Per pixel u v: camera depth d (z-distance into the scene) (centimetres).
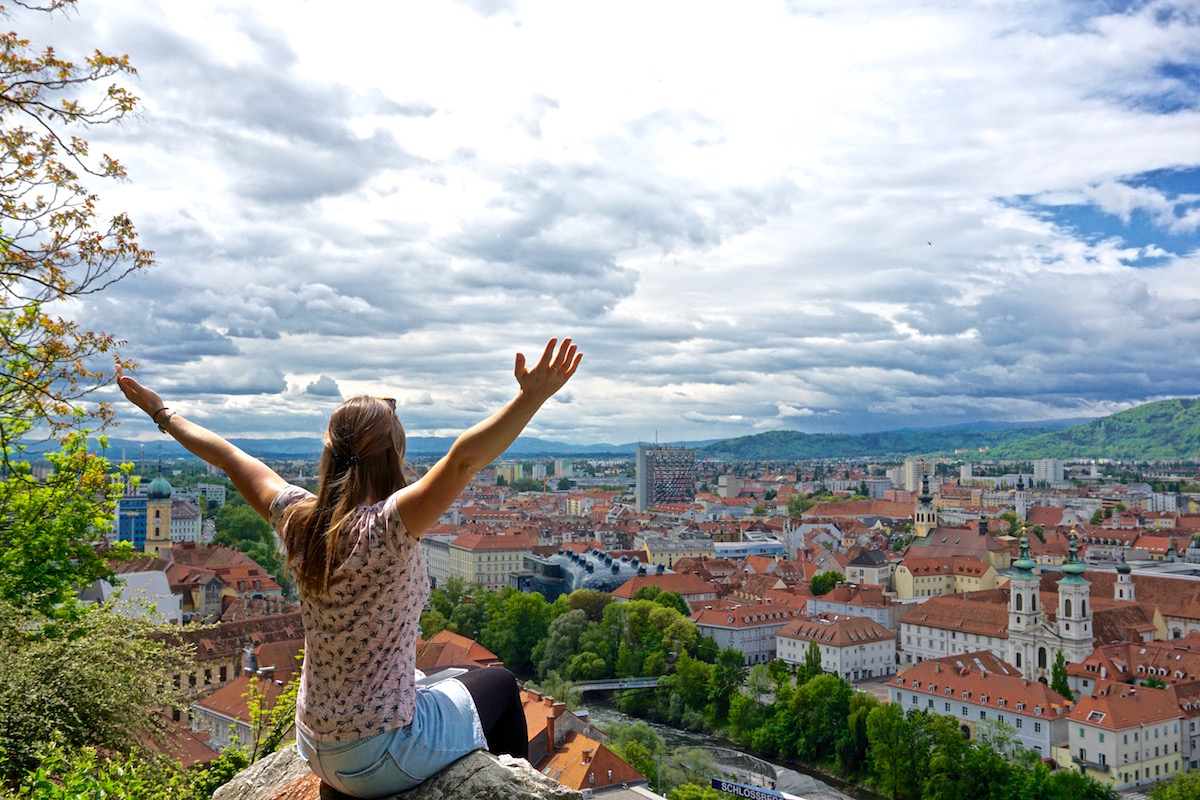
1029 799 8650
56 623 1850
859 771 10219
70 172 1808
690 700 12256
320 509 576
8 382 1855
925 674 12662
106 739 1720
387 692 570
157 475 16650
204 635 9244
